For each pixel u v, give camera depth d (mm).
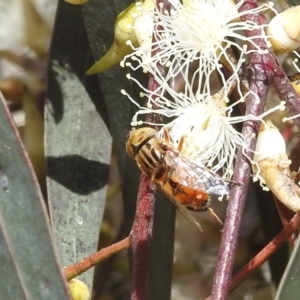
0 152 138
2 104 138
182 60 158
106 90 176
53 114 177
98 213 174
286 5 173
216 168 151
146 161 147
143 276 144
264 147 146
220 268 135
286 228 146
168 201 172
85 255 171
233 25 151
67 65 179
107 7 173
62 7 180
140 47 154
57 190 173
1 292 139
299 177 153
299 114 144
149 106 151
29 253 138
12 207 139
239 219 137
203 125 150
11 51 202
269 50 146
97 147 177
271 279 181
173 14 153
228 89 149
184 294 211
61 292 138
